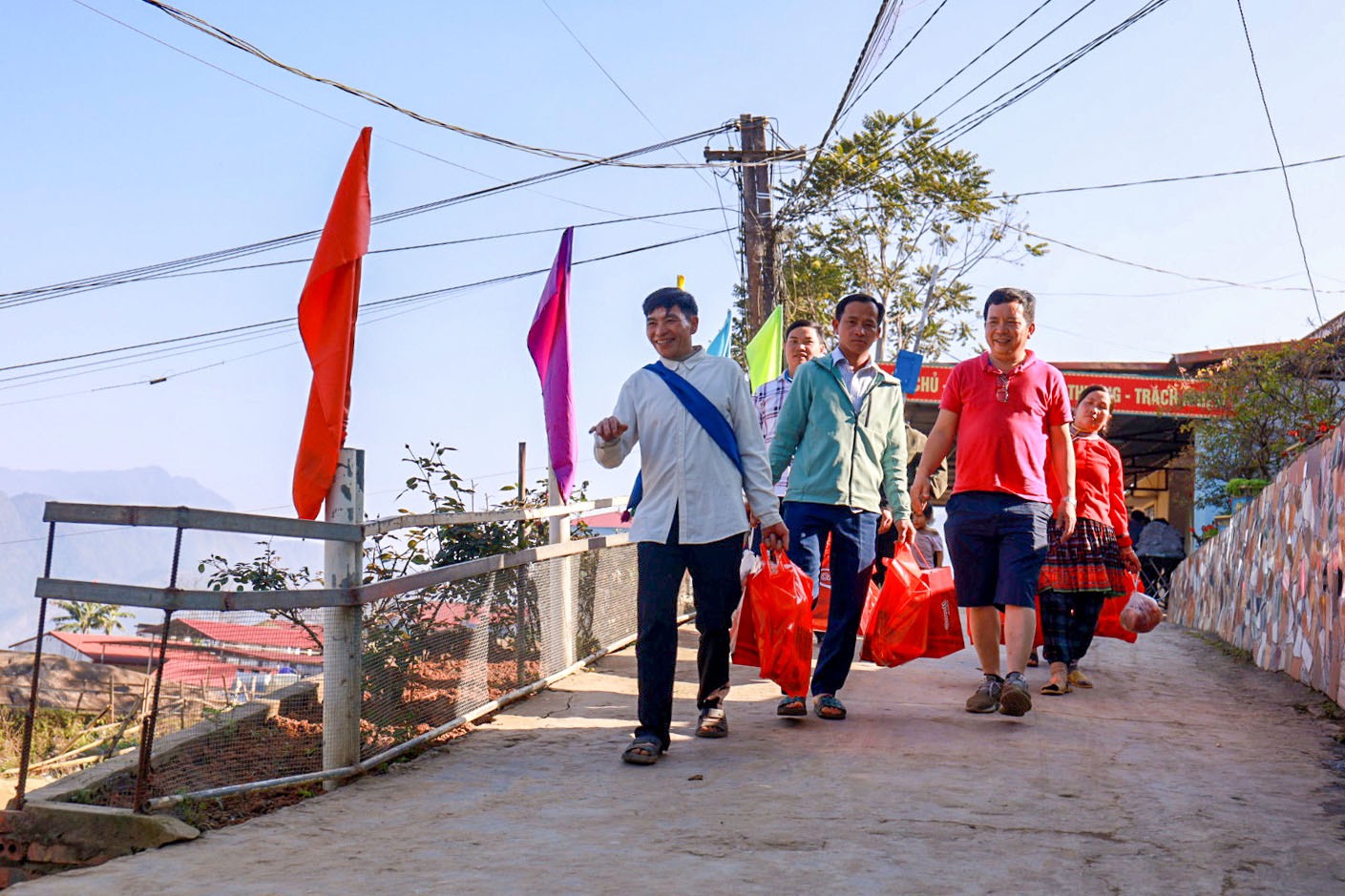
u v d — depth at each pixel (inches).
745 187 721.0
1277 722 216.1
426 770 180.2
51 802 153.9
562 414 281.4
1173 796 155.2
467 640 215.6
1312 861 126.7
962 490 219.5
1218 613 420.2
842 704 214.8
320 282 181.6
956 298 1261.1
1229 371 807.7
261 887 122.9
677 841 136.3
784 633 204.2
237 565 217.3
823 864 126.0
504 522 272.7
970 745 188.1
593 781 169.2
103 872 130.2
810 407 218.2
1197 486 823.7
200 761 161.5
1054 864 125.6
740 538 191.2
